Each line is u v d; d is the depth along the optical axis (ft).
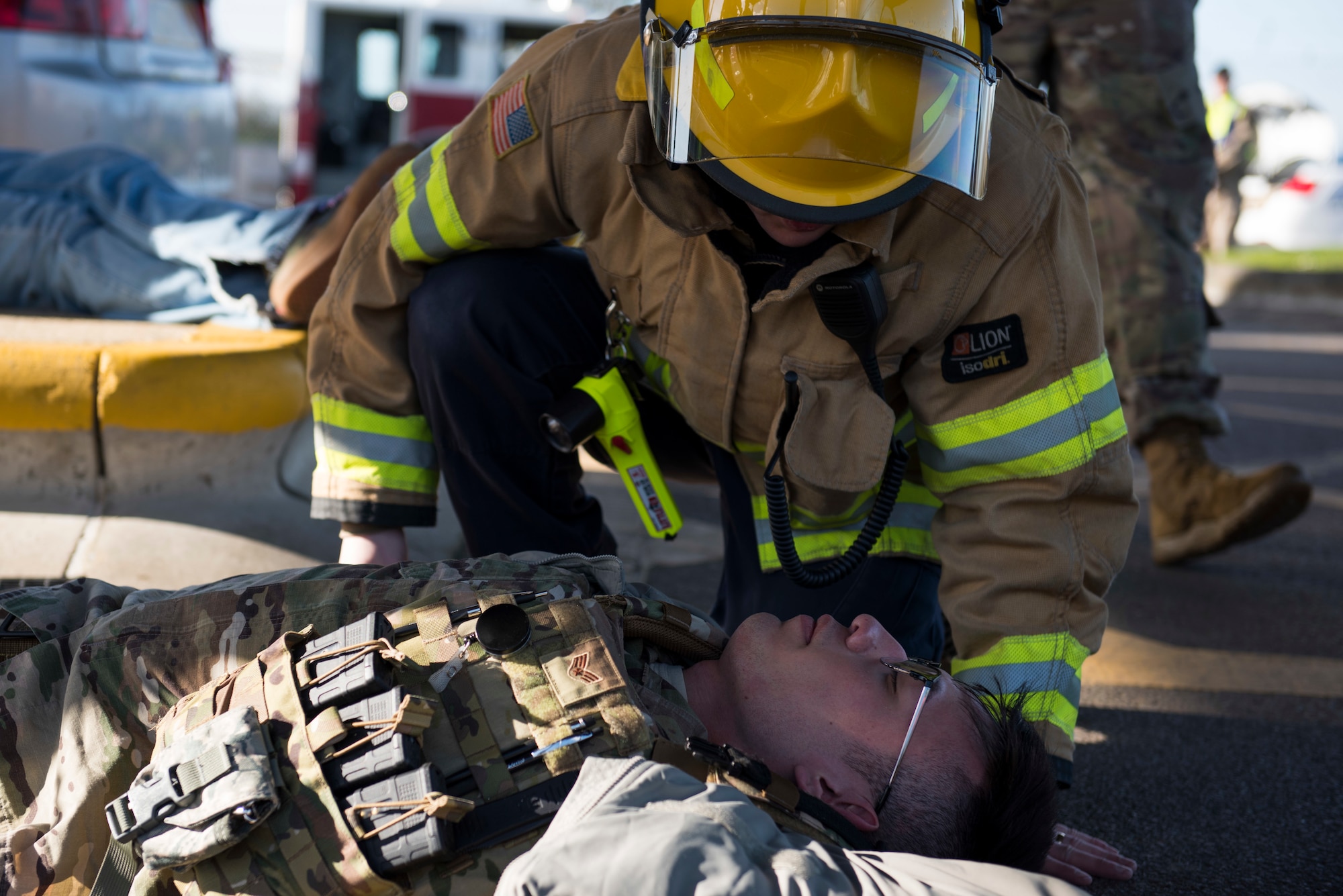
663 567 9.82
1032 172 5.27
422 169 6.20
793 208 4.73
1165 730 7.56
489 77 44.88
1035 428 5.27
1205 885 5.84
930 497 6.25
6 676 4.64
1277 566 11.28
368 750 4.02
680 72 4.82
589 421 6.09
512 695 4.24
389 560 6.55
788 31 4.54
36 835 4.51
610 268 5.91
